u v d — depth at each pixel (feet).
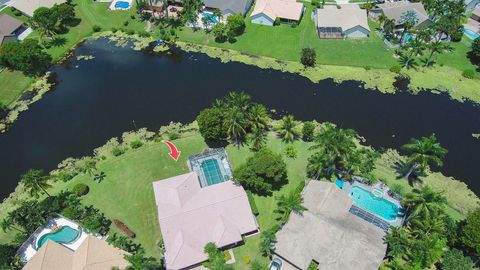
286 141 363.97
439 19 477.36
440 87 432.66
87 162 338.75
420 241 263.49
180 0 529.04
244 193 300.20
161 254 282.36
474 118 401.29
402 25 491.31
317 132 374.02
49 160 352.90
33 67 443.73
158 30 505.66
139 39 495.41
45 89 426.10
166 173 336.70
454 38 489.67
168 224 280.10
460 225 284.61
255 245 287.28
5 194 326.03
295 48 476.54
